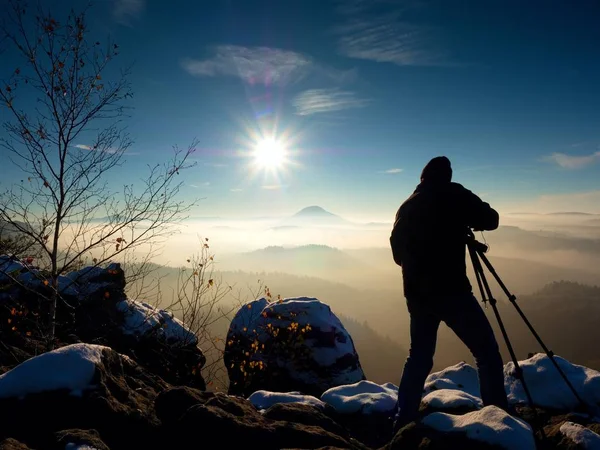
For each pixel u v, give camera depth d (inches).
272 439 117.6
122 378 137.9
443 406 154.0
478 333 136.6
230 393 300.4
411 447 113.1
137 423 121.3
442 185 146.0
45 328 223.1
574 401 153.0
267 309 309.6
